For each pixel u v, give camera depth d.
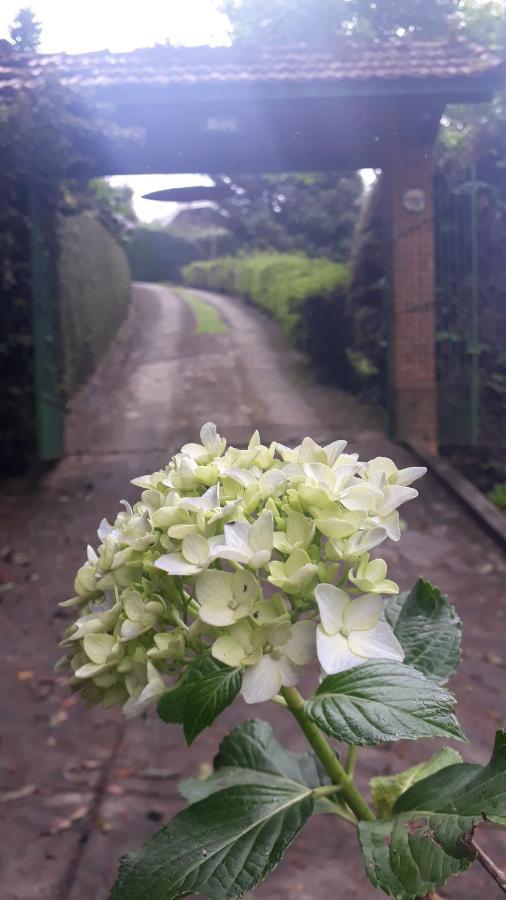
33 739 3.42
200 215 40.56
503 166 8.65
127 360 15.59
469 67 7.94
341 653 0.78
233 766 1.22
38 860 2.67
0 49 8.70
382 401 10.73
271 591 2.33
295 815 0.95
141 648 0.88
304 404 10.97
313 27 16.97
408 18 16.17
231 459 1.01
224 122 8.61
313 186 21.05
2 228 8.02
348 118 8.87
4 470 8.20
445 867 0.80
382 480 0.96
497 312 8.91
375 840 0.86
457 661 1.12
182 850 0.90
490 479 8.70
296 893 2.51
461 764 0.90
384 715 0.76
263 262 22.70
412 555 5.63
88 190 11.64
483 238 8.89
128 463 8.41
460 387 8.70
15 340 8.08
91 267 14.62
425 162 8.93
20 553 5.84
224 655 0.78
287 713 3.59
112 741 3.40
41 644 4.35
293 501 0.91
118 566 0.90
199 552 0.83
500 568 5.37
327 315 12.35
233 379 12.88
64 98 7.78
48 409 8.38
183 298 26.88
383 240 10.12
